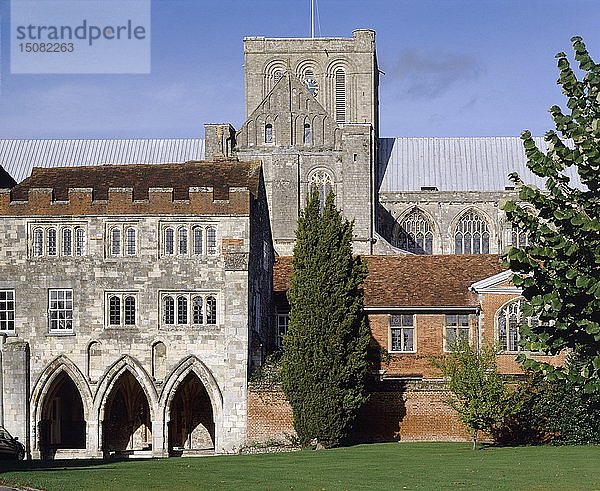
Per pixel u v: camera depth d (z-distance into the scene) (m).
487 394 66.19
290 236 134.38
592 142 32.19
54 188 80.69
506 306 80.94
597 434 69.81
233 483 48.72
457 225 144.88
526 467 54.78
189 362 75.62
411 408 73.25
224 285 75.38
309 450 68.62
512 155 150.00
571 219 32.25
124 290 76.44
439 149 151.12
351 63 150.25
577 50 34.22
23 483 48.12
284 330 87.44
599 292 31.17
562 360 79.00
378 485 47.88
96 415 76.06
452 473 52.41
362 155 134.62
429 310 82.00
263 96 150.75
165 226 76.69
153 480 49.72
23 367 75.88
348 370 70.38
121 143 146.00
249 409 74.00
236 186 80.56
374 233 136.38
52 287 76.81
